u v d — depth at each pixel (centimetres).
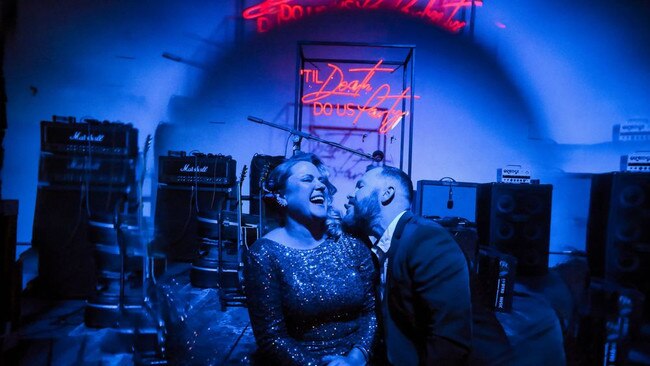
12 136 507
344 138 546
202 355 243
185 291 369
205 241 385
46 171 363
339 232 152
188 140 540
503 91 551
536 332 248
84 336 270
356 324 147
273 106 546
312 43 457
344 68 548
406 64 514
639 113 536
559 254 523
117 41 531
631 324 226
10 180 503
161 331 262
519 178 505
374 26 547
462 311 125
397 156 547
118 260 282
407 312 137
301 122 527
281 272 140
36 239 356
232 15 544
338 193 545
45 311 322
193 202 445
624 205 410
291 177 147
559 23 545
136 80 534
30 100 516
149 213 526
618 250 411
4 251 251
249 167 543
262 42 546
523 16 547
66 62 523
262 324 136
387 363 141
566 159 548
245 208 533
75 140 367
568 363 222
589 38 542
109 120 529
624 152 536
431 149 552
